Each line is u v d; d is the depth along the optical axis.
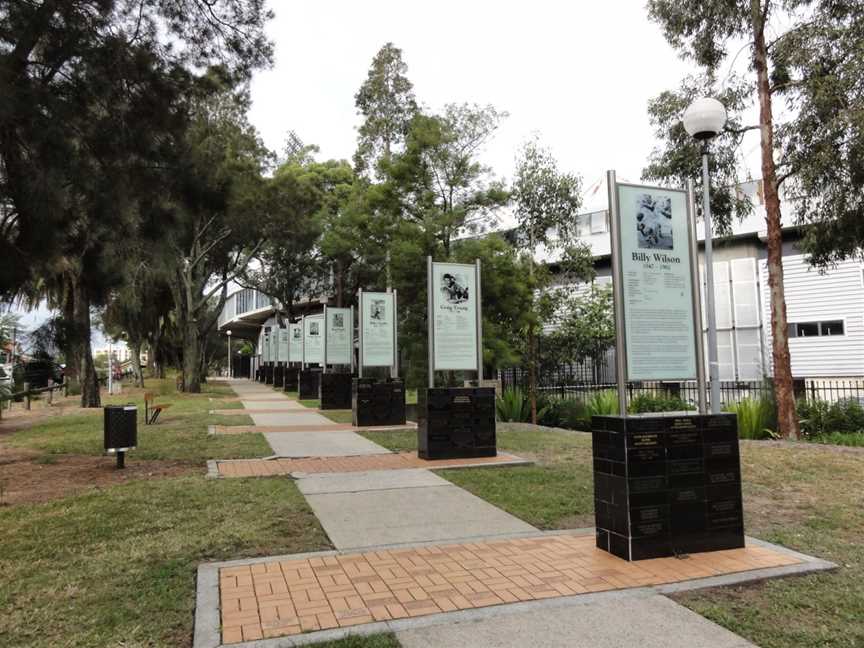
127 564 4.95
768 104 13.20
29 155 8.00
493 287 15.95
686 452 5.18
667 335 5.48
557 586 4.43
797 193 13.98
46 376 11.25
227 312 84.94
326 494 7.50
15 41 7.98
